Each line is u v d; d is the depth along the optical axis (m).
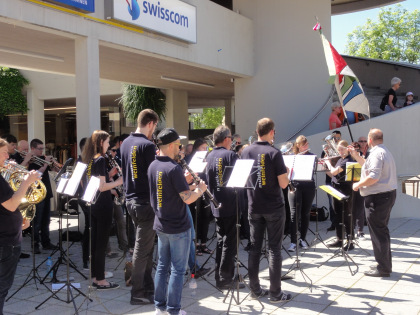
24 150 7.33
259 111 12.44
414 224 8.92
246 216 6.82
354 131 10.00
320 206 9.91
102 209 5.03
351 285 5.21
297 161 5.22
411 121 10.16
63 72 11.70
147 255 4.65
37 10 6.50
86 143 5.02
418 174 10.20
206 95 17.23
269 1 12.20
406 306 4.50
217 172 5.00
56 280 5.41
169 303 4.03
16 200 3.43
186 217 4.09
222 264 5.02
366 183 5.33
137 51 8.52
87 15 7.27
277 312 4.39
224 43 11.06
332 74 7.23
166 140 4.08
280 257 4.61
